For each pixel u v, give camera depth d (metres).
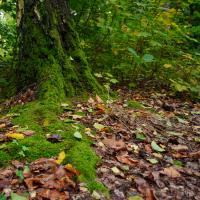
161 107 5.56
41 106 4.15
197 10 8.06
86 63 5.24
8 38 7.67
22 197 2.55
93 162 3.18
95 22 6.50
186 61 6.79
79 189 2.78
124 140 3.88
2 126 3.77
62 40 5.14
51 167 2.94
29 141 3.29
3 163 3.02
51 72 4.69
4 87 5.17
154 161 3.50
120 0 6.29
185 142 4.20
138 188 2.98
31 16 4.91
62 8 5.18
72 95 4.83
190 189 3.14
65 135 3.51
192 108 5.80
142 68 6.70
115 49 6.38
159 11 6.63
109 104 4.91
